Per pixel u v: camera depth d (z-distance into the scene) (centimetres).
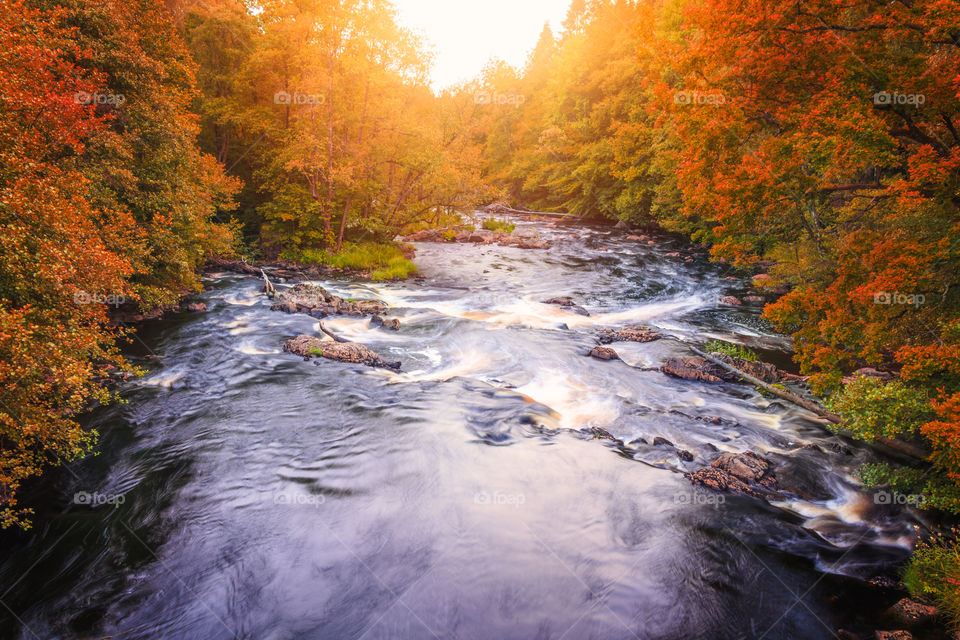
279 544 686
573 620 571
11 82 860
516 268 2928
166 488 808
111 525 721
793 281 1686
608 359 1430
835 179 1437
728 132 1125
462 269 2870
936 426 645
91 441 930
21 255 728
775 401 1162
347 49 2489
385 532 711
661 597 605
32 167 808
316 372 1305
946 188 810
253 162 3045
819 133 910
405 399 1149
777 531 725
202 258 2130
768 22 996
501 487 819
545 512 759
